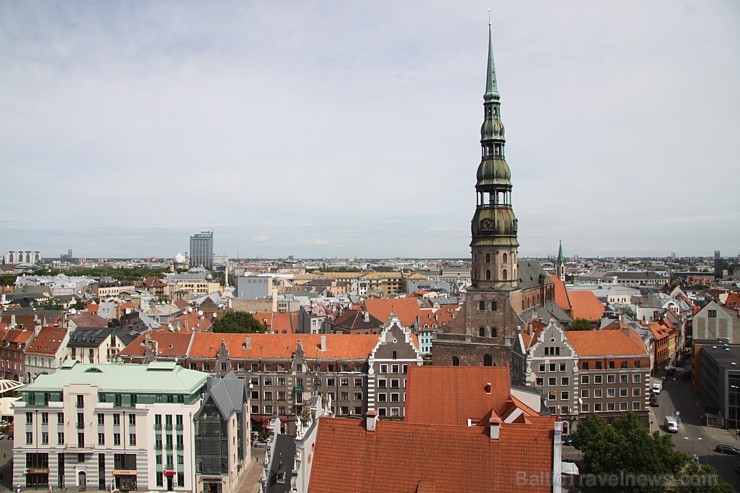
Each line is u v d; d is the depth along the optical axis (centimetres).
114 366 10988
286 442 7488
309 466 5694
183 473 10144
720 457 11225
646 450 8312
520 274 19100
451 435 5619
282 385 13600
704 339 17250
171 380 10488
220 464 10112
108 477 10269
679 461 8325
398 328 13375
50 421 10356
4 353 18725
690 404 15238
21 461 10350
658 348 19538
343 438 5816
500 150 14150
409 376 8194
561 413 12850
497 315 14100
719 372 13575
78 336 18075
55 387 10406
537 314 18250
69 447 10294
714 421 13312
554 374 12812
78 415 10325
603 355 12938
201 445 10131
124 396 10319
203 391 10900
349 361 13525
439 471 5453
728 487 8000
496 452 5444
